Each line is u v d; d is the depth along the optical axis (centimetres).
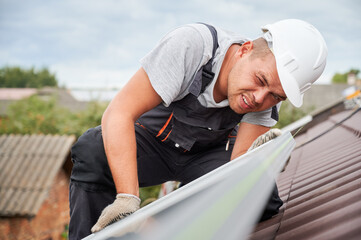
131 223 86
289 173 243
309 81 181
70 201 197
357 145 227
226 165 119
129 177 149
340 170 173
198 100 185
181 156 219
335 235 83
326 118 561
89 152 187
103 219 137
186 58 165
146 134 211
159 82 159
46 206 1376
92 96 1808
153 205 108
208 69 173
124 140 152
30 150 1423
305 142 378
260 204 54
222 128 204
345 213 95
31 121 2123
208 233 40
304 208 130
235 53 177
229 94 178
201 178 113
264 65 167
